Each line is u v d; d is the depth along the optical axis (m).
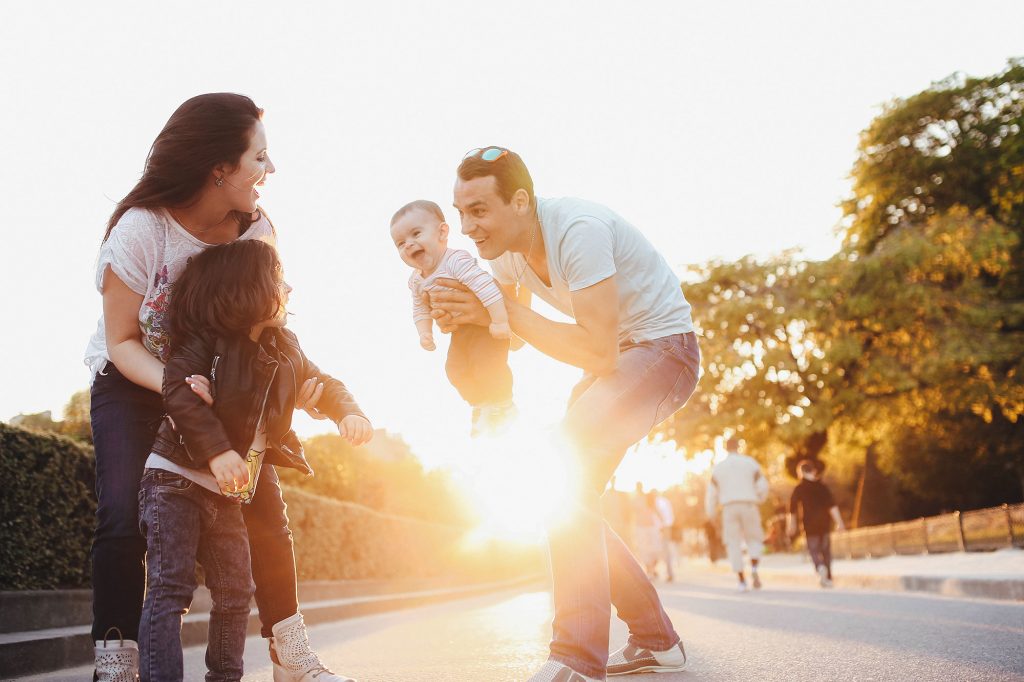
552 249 3.19
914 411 30.53
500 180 3.12
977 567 11.15
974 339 27.36
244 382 2.78
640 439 3.22
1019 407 27.88
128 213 2.90
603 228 3.14
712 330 28.11
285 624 3.21
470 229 3.18
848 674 3.62
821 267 28.23
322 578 12.27
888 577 10.91
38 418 9.23
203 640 6.64
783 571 16.36
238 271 2.80
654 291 3.33
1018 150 29.98
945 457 35.50
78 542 6.45
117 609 2.80
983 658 3.91
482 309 3.19
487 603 12.66
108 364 2.97
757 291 28.47
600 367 3.10
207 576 2.96
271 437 2.90
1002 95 33.72
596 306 3.07
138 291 2.91
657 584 16.27
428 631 7.20
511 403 3.26
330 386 3.17
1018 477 35.72
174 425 2.71
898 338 28.58
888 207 34.88
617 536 3.76
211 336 2.80
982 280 31.25
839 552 23.11
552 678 2.85
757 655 4.38
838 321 27.70
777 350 26.81
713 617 7.07
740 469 12.61
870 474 41.44
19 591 5.72
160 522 2.72
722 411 27.83
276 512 3.21
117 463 2.87
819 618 6.53
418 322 3.64
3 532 5.71
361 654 5.43
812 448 29.70
